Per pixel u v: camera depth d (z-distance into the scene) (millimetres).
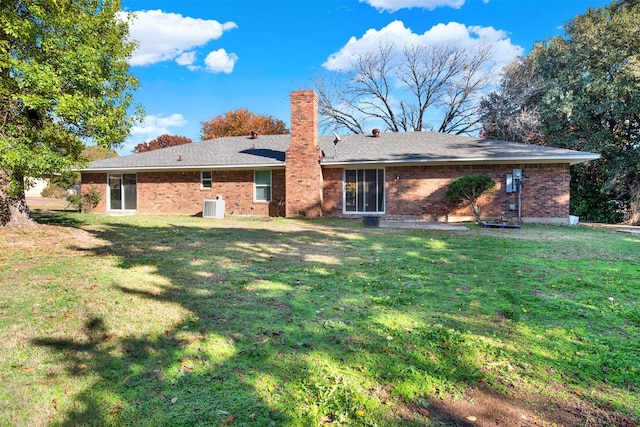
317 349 2928
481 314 3725
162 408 2160
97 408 2156
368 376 2541
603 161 16656
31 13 7625
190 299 4102
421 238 8844
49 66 7254
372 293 4406
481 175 12266
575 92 17656
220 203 14492
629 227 11898
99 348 2904
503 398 2307
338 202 14328
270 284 4754
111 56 9273
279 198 15039
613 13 18297
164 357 2773
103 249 7070
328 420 2080
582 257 6594
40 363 2654
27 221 9820
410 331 3277
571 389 2402
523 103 20484
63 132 8867
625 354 2871
